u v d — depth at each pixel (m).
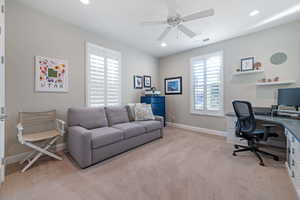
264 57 2.89
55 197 1.43
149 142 3.09
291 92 2.31
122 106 3.37
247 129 2.32
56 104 2.59
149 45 3.86
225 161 2.20
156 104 4.21
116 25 2.78
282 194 1.46
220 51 3.54
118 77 3.68
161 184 1.64
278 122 2.04
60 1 2.07
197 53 4.01
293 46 2.58
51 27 2.49
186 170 1.95
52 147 2.55
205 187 1.59
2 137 1.64
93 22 2.67
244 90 3.17
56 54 2.57
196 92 4.05
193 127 4.14
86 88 3.00
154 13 2.36
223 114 3.53
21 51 2.19
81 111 2.60
